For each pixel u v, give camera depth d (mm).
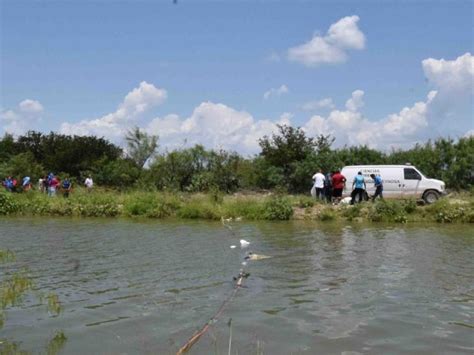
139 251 13477
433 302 8188
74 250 13711
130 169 42969
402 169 27844
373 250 13484
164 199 25781
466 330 6809
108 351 6086
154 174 39469
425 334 6645
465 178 35344
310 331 6762
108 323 7152
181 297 8555
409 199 23453
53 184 32812
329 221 22016
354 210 22672
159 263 11656
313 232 17766
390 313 7582
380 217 21844
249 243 14750
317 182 27266
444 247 13992
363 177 26844
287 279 9875
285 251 13344
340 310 7738
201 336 6594
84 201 26594
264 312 7637
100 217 24922
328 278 9953
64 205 26500
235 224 20922
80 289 9180
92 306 8031
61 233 17766
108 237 16547
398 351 6043
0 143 53719
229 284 9484
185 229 19000
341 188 26797
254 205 23891
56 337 6578
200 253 13078
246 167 38969
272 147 39656
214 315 7508
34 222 22203
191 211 24047
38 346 6254
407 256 12484
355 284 9438
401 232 17688
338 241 15320
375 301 8250
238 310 7746
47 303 8219
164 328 6926
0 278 10164
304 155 38906
